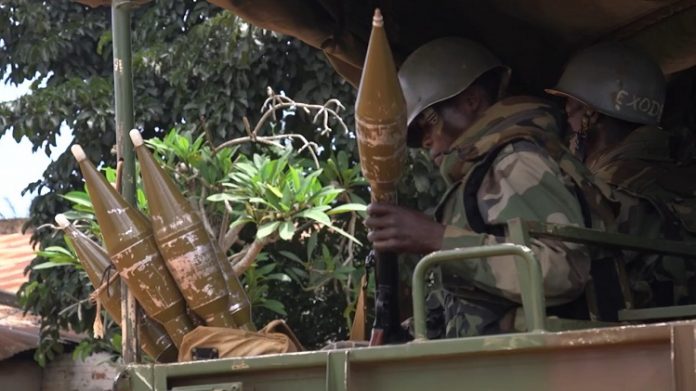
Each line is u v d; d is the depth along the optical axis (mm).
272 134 6875
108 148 8484
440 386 2078
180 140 5652
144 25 8859
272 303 6301
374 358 2129
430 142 3004
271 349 2766
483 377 2039
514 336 1984
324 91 7656
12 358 10195
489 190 2668
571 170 2744
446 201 2773
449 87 2939
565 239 2496
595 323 2531
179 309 2904
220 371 2357
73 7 9180
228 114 7863
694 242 3023
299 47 7758
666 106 4168
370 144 2574
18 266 12156
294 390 2275
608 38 3979
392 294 2777
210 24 8031
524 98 2834
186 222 2877
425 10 3807
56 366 10445
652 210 3248
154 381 2443
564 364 1961
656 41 3928
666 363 1865
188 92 8172
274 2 3619
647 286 3049
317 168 5703
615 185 3260
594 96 3369
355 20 3787
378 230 2621
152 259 2869
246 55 7812
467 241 2557
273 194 5273
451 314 2875
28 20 9000
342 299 7652
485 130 2789
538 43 3971
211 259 2902
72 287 7715
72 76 9148
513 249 2109
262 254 6293
